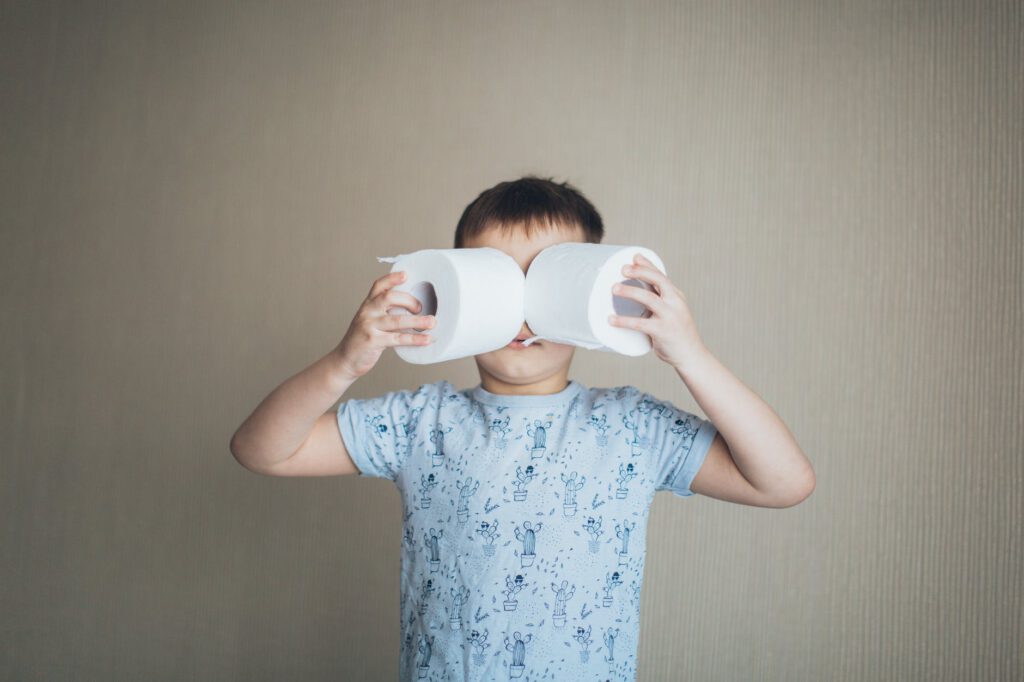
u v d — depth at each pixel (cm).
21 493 208
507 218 101
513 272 91
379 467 105
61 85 211
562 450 99
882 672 181
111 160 208
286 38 202
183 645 200
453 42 197
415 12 198
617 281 85
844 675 182
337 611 194
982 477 178
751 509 186
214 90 204
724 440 99
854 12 185
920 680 179
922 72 183
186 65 206
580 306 85
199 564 200
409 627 103
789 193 186
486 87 195
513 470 99
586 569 97
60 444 207
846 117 185
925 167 182
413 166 196
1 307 211
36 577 206
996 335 179
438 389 108
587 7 193
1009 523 177
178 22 206
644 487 101
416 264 88
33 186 211
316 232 199
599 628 97
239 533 199
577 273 86
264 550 198
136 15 208
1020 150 179
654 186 190
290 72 202
